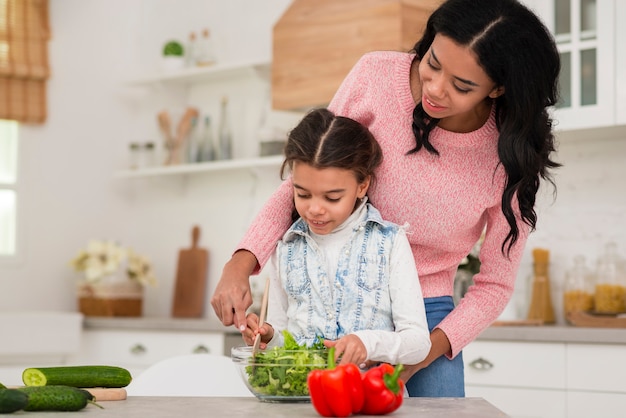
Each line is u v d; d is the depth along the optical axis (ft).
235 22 16.81
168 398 5.68
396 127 6.63
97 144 17.80
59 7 17.44
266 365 5.32
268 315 6.69
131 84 17.57
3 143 16.92
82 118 17.62
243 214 16.43
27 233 16.85
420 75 6.08
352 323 6.29
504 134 6.27
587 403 11.01
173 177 17.46
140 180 18.13
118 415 4.74
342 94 6.91
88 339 15.56
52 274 17.08
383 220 6.50
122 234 18.06
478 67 5.85
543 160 6.45
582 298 12.48
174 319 15.33
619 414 10.80
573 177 13.14
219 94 17.06
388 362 5.73
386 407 4.82
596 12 11.85
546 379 11.29
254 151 16.34
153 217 17.89
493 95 6.27
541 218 13.34
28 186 16.93
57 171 17.28
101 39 17.95
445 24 5.88
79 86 17.61
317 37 13.65
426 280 7.07
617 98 11.62
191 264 16.81
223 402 5.42
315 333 6.36
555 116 12.11
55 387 5.00
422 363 6.57
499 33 5.83
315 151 5.90
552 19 12.23
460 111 6.09
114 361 15.21
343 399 4.72
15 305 16.62
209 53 16.92
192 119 16.66
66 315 15.05
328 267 6.41
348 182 6.04
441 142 6.54
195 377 7.36
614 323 11.72
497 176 6.62
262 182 16.15
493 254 6.98
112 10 18.13
